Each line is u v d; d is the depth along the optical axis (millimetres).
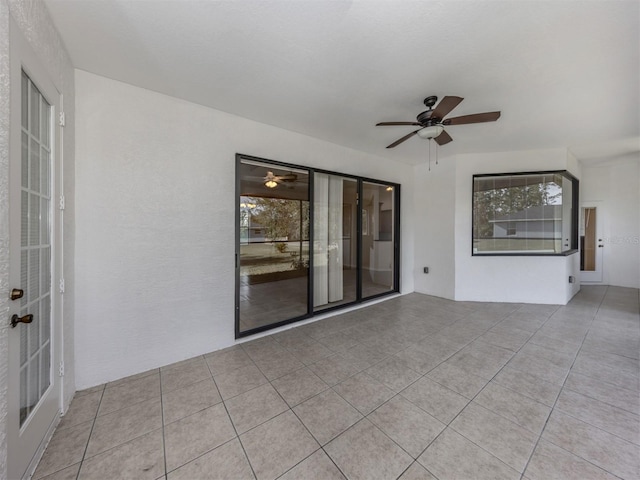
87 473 1334
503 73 2084
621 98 2463
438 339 2887
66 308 1819
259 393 1968
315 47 1799
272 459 1403
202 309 2578
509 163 4172
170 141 2383
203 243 2572
